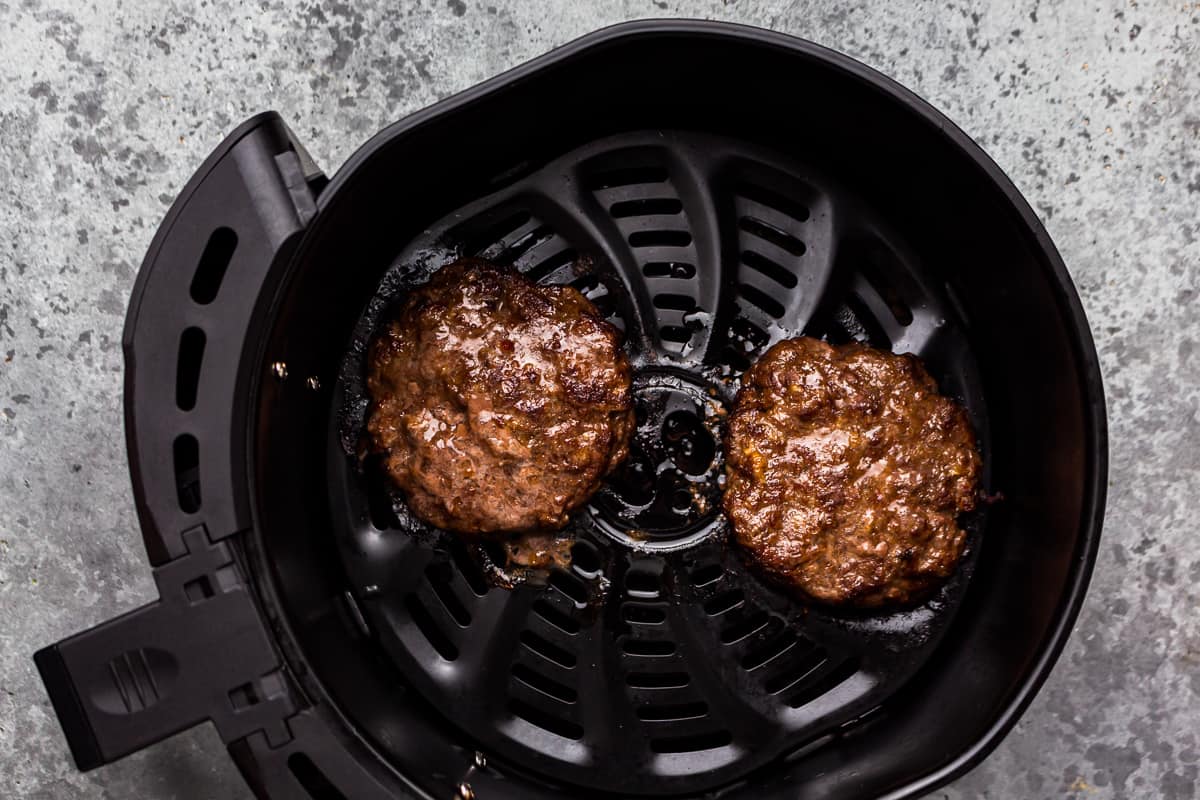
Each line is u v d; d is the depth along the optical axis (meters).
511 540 0.45
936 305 0.45
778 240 0.45
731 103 0.43
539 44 0.48
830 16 0.48
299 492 0.43
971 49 0.48
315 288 0.41
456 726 0.44
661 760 0.44
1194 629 0.49
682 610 0.45
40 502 0.49
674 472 0.45
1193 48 0.48
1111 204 0.48
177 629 0.38
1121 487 0.49
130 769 0.50
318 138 0.48
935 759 0.42
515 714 0.45
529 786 0.44
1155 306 0.49
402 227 0.45
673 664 0.45
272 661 0.38
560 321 0.43
